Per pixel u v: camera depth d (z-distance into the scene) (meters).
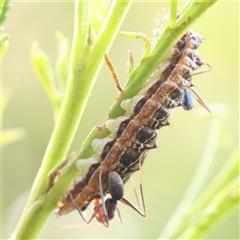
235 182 0.15
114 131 0.14
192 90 0.14
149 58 0.14
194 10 0.13
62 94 0.15
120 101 0.14
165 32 0.13
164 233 0.16
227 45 0.32
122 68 0.32
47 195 0.14
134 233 0.30
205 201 0.16
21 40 0.31
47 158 0.14
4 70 0.30
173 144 0.34
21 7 0.31
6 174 0.29
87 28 0.14
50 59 0.31
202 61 0.14
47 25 0.31
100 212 0.15
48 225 0.26
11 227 0.28
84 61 0.14
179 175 0.34
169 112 0.14
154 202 0.32
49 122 0.32
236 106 0.33
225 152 0.31
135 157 0.14
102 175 0.14
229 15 0.32
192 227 0.15
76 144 0.32
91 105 0.32
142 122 0.14
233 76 0.33
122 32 0.13
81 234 0.28
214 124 0.16
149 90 0.14
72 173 0.14
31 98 0.31
